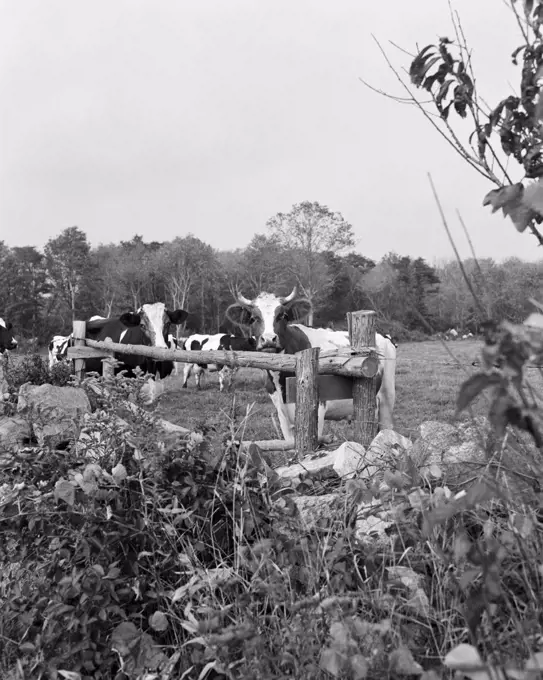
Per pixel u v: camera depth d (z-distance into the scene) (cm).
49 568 258
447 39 195
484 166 189
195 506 274
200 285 7706
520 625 158
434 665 190
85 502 258
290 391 479
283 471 338
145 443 281
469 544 167
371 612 204
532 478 188
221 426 315
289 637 198
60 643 243
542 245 160
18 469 293
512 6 183
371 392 473
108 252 9031
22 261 8388
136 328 1041
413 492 224
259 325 721
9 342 1862
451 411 1062
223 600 233
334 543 248
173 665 216
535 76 166
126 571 261
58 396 468
